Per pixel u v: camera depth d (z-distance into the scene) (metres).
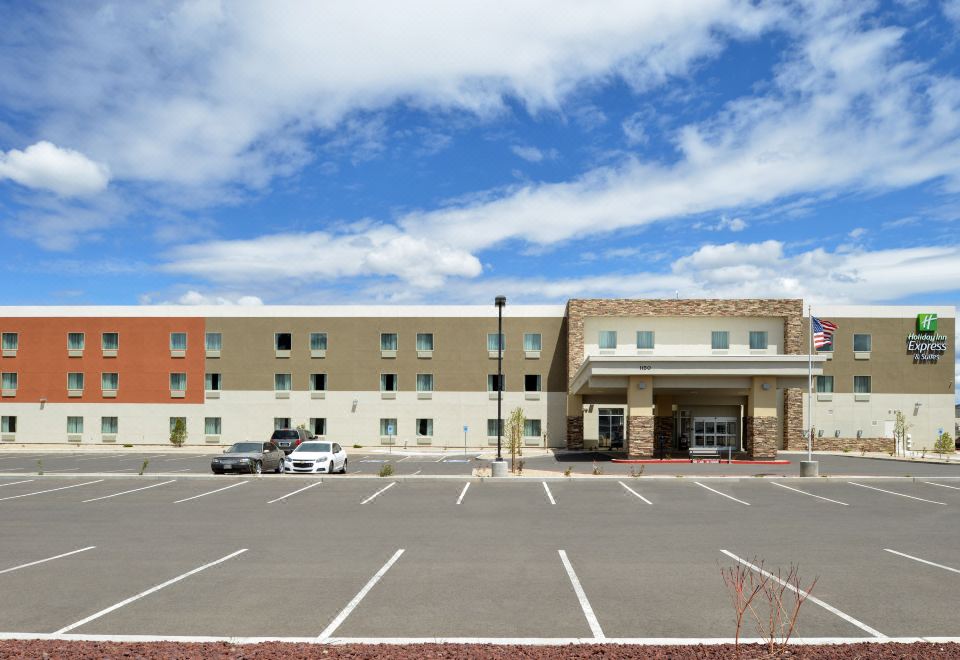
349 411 52.12
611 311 49.47
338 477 24.16
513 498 19.69
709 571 10.82
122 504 18.45
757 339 49.78
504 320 52.34
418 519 16.06
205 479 24.31
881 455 45.03
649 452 36.44
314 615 8.38
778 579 10.21
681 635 7.66
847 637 7.61
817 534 14.23
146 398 52.53
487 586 9.81
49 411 52.66
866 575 10.58
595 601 9.05
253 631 7.76
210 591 9.49
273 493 20.72
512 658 6.60
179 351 52.72
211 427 52.34
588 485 22.81
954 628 7.95
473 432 51.75
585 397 49.91
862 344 50.59
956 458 44.22
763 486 22.70
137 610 8.56
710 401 38.91
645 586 9.84
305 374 52.44
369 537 13.75
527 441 51.34
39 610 8.57
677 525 15.29
